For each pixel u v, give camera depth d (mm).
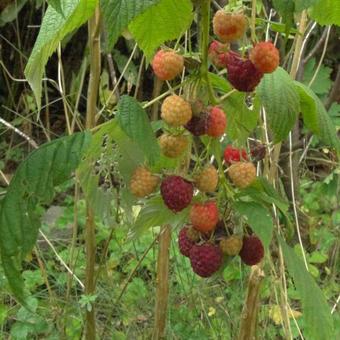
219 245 346
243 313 529
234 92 378
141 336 767
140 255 879
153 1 264
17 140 1196
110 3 265
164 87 794
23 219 327
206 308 789
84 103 1229
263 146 420
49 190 326
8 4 1139
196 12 336
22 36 1229
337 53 1122
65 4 323
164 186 332
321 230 925
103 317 791
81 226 921
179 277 796
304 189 1021
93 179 398
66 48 1207
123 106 323
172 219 390
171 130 333
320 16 355
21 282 334
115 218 416
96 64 476
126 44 1047
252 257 353
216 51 327
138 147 341
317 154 1108
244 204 340
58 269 871
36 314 746
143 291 819
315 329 362
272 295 754
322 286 868
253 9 306
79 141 330
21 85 1248
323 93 1013
